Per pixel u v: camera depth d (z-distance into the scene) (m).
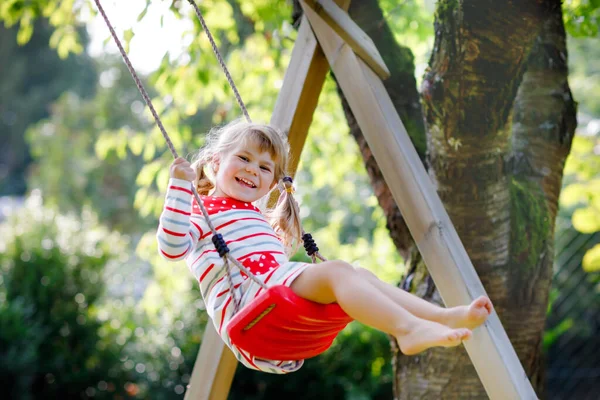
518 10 2.92
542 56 3.47
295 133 3.30
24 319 6.75
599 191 5.32
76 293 7.13
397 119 2.91
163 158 6.12
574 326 6.93
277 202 2.84
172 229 2.33
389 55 3.65
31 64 23.83
